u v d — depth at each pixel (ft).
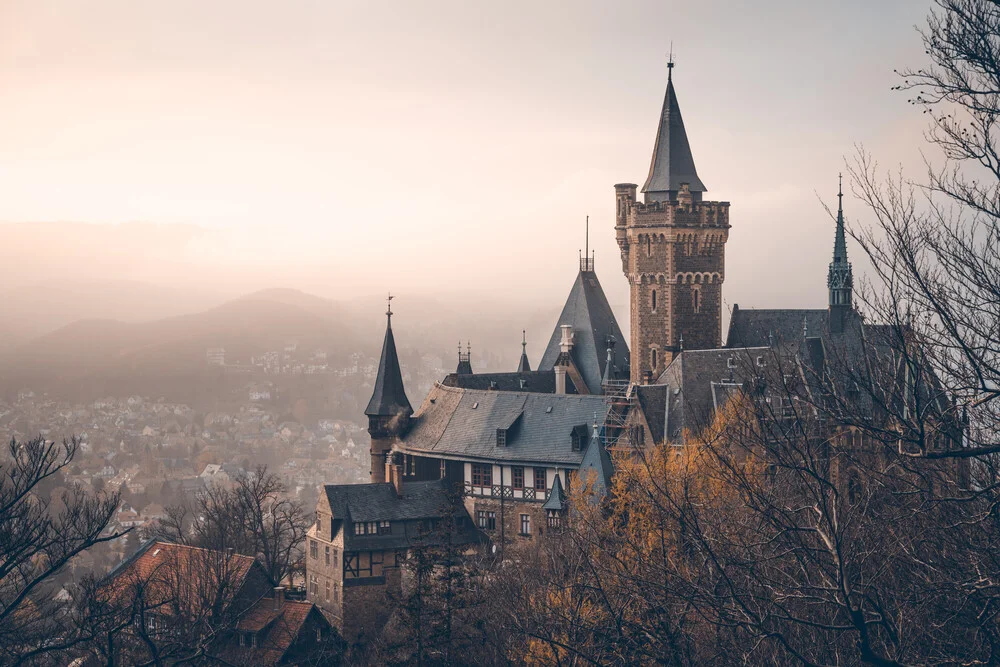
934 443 98.17
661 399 342.64
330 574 364.79
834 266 369.50
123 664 196.03
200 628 233.35
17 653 159.94
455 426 410.52
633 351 465.47
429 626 258.16
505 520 381.40
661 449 229.25
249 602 298.56
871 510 111.65
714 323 460.96
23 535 152.87
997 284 92.17
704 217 455.22
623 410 357.41
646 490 130.72
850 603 97.86
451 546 274.16
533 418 388.16
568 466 367.45
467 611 256.11
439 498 383.86
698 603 117.70
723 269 460.96
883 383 98.27
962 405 91.20
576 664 142.61
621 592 134.31
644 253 459.32
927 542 107.86
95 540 160.25
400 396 444.96
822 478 103.09
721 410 140.97
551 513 356.59
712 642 125.39
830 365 105.50
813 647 115.24
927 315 93.86
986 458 99.25
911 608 105.81
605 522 219.20
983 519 98.07
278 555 412.36
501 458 382.83
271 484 453.99
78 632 176.14
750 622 104.32
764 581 110.11
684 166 467.11
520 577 254.06
